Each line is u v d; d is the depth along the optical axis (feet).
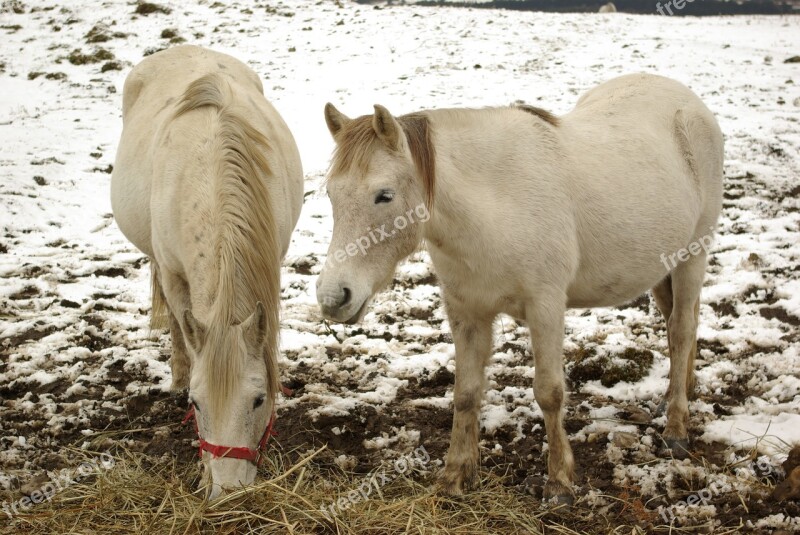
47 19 49.19
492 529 11.11
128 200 14.32
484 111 12.09
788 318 17.85
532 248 11.29
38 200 25.63
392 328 18.43
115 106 35.35
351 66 41.01
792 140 28.99
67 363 16.63
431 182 10.43
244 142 12.04
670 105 14.28
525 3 79.92
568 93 35.42
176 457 13.17
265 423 10.48
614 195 12.30
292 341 17.66
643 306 19.22
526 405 14.83
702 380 15.31
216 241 10.93
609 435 13.55
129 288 20.51
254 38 46.65
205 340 10.00
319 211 25.12
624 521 11.35
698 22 57.11
